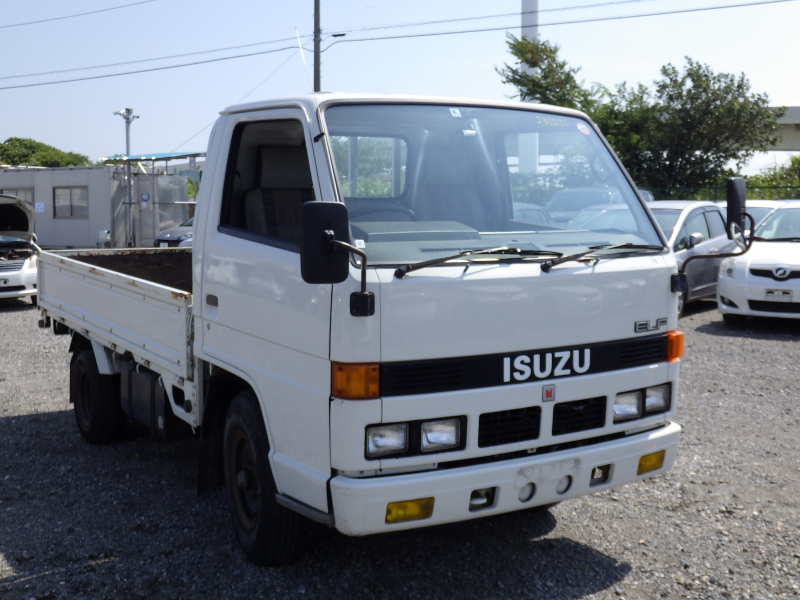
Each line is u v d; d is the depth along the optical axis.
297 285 3.51
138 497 5.08
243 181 4.18
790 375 8.31
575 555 4.19
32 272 14.76
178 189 28.56
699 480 5.29
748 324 11.67
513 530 4.51
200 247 4.37
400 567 4.04
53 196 29.77
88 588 3.84
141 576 3.97
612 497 5.01
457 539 4.38
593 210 4.14
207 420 4.34
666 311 3.98
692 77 30.95
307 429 3.47
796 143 45.34
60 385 8.32
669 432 3.97
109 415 6.06
